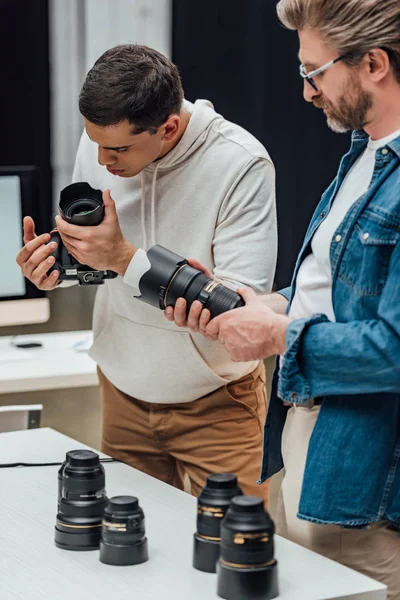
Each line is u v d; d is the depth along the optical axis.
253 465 2.51
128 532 1.72
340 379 1.70
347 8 1.63
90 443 4.27
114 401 2.62
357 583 1.66
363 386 1.68
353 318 1.74
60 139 7.41
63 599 1.59
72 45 7.28
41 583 1.65
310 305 1.86
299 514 1.78
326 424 1.76
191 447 2.52
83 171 2.52
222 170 2.33
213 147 2.34
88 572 1.70
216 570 1.67
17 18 7.18
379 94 1.70
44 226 3.42
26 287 3.41
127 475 2.19
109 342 2.54
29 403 4.72
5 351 3.44
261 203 2.33
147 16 7.28
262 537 1.58
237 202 2.32
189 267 2.06
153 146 2.17
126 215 2.43
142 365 2.47
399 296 1.63
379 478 1.74
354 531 1.82
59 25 7.23
